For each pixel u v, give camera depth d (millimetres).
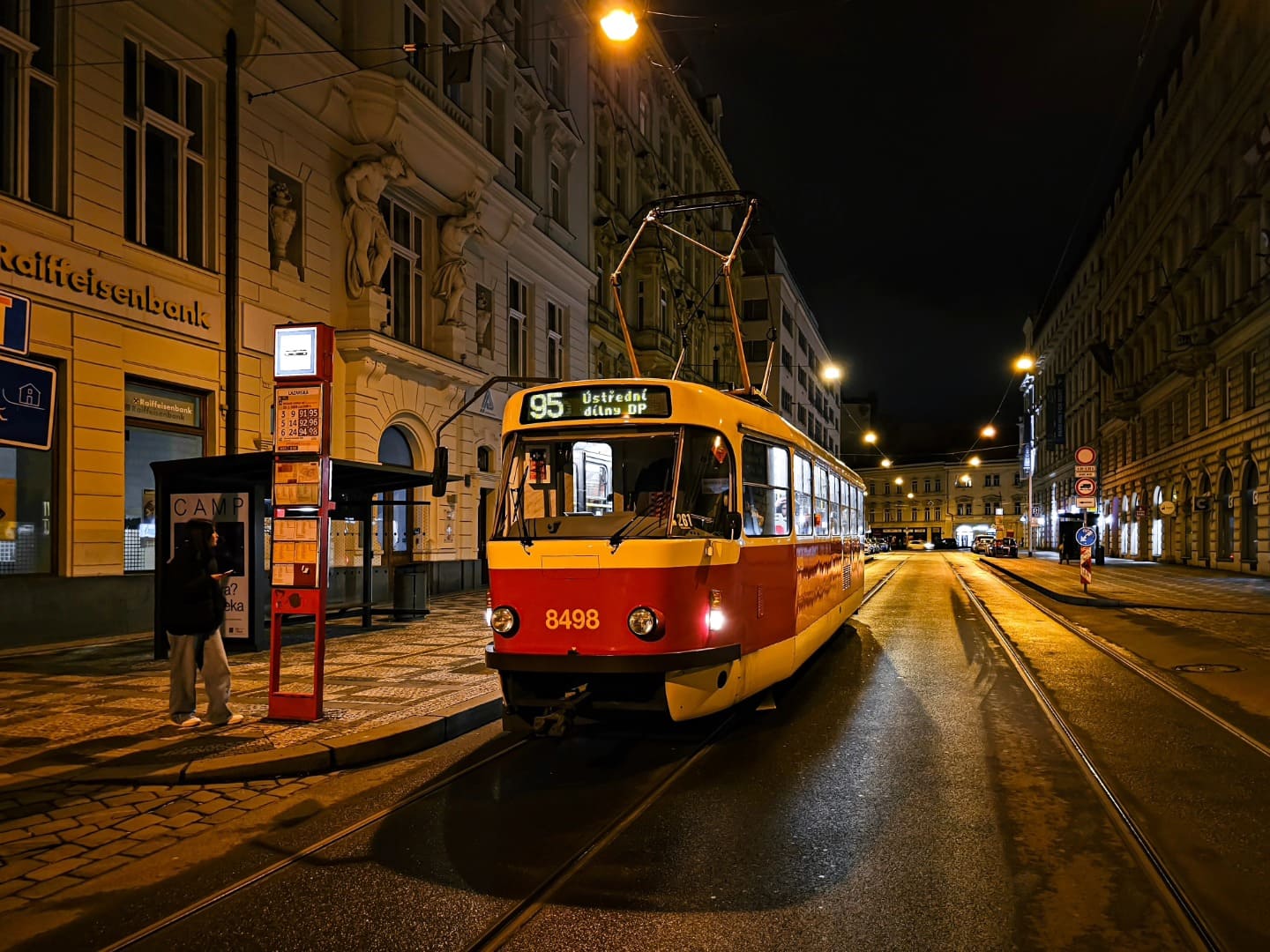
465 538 21844
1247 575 29203
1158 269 39344
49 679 9570
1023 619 17219
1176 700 9023
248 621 11625
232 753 6629
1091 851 4871
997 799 5793
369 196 17766
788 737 7547
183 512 11828
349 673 10031
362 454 17547
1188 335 32625
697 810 5598
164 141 14055
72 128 12188
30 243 11578
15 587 11266
